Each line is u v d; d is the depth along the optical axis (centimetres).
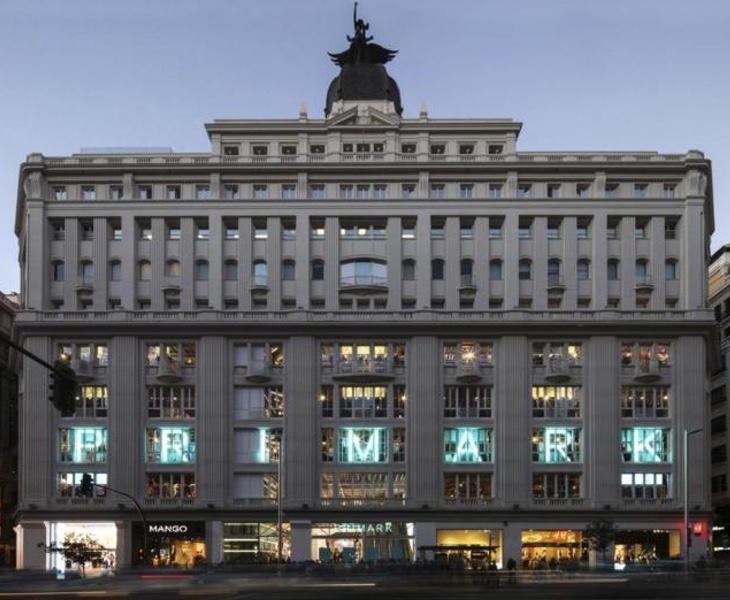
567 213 9181
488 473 8900
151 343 9038
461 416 8956
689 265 9119
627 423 8919
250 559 8562
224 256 9225
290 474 8819
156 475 8906
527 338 9012
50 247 9238
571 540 8775
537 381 8994
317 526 8819
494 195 9319
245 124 9544
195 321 8938
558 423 8919
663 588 4203
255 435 8938
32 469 8831
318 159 9375
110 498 8794
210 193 9325
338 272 9181
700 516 8731
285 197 9344
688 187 9206
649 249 9194
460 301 9138
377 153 9375
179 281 9175
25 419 8888
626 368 9000
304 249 9181
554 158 9338
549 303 9150
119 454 8838
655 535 8762
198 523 8794
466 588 4425
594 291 9112
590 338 9006
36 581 4400
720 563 6469
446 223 9206
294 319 8988
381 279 9175
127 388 8919
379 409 8988
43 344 8969
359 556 8775
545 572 5731
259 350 9056
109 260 9225
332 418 8962
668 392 8994
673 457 8862
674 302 9169
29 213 9194
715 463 12694
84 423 8912
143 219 9256
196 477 8844
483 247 9181
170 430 8931
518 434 8850
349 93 9956
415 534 8788
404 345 9075
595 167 9225
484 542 8819
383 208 9194
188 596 4031
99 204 9219
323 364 9038
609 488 8788
